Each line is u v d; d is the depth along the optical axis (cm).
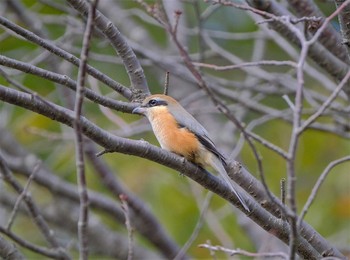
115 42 888
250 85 1330
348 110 1106
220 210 1374
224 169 849
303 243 802
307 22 830
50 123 1527
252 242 1329
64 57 809
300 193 1384
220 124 1571
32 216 960
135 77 906
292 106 740
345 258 824
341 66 1040
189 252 1388
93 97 848
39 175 1432
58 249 948
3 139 1470
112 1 1631
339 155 1416
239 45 1605
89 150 1374
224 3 785
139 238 1552
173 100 940
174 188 1423
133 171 1460
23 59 1409
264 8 989
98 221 1484
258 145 1430
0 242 923
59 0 1563
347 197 1338
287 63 777
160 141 912
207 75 1304
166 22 666
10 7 1355
